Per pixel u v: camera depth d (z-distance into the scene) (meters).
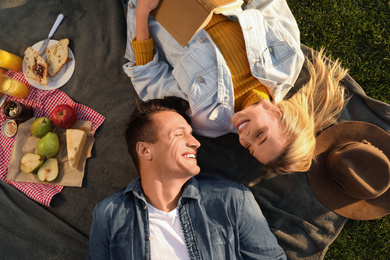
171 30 1.67
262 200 2.13
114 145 2.20
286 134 1.64
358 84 2.20
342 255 2.17
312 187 2.09
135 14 1.76
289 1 2.28
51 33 2.23
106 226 1.73
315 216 2.10
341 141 2.08
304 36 2.28
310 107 1.92
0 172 2.16
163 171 1.62
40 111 2.21
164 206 1.69
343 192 2.05
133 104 2.22
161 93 1.93
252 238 1.73
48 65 2.16
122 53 2.23
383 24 2.24
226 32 1.77
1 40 2.27
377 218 2.07
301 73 2.18
